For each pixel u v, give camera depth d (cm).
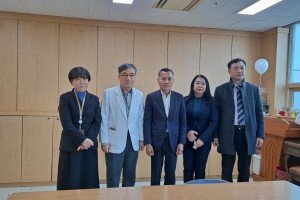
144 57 442
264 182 179
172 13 382
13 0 344
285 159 353
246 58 475
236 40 472
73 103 241
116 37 433
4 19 397
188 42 455
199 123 279
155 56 446
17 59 404
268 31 466
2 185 399
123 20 422
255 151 277
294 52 445
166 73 268
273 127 374
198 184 174
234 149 275
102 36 429
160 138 266
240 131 274
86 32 423
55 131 411
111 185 263
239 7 351
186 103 285
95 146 248
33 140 406
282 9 356
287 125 352
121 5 353
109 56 432
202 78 280
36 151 407
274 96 452
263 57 479
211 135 276
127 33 436
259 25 438
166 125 267
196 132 276
